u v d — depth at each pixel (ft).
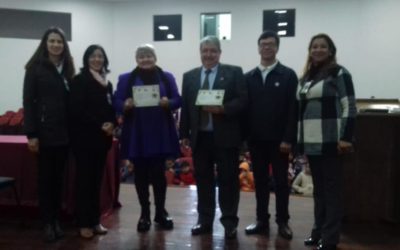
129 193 14.25
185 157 18.49
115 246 8.84
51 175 9.05
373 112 10.82
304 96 8.29
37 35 27.48
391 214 10.37
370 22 25.50
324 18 26.30
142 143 9.37
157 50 28.55
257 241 9.21
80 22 28.14
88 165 9.21
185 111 9.60
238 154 9.53
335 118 7.99
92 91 9.00
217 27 27.94
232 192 9.45
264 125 9.12
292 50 26.84
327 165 8.13
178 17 28.22
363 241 9.27
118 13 28.68
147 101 9.33
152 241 9.16
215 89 9.05
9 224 10.45
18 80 27.30
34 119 8.61
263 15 27.12
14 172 10.66
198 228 9.66
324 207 8.71
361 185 10.61
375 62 25.54
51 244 8.95
